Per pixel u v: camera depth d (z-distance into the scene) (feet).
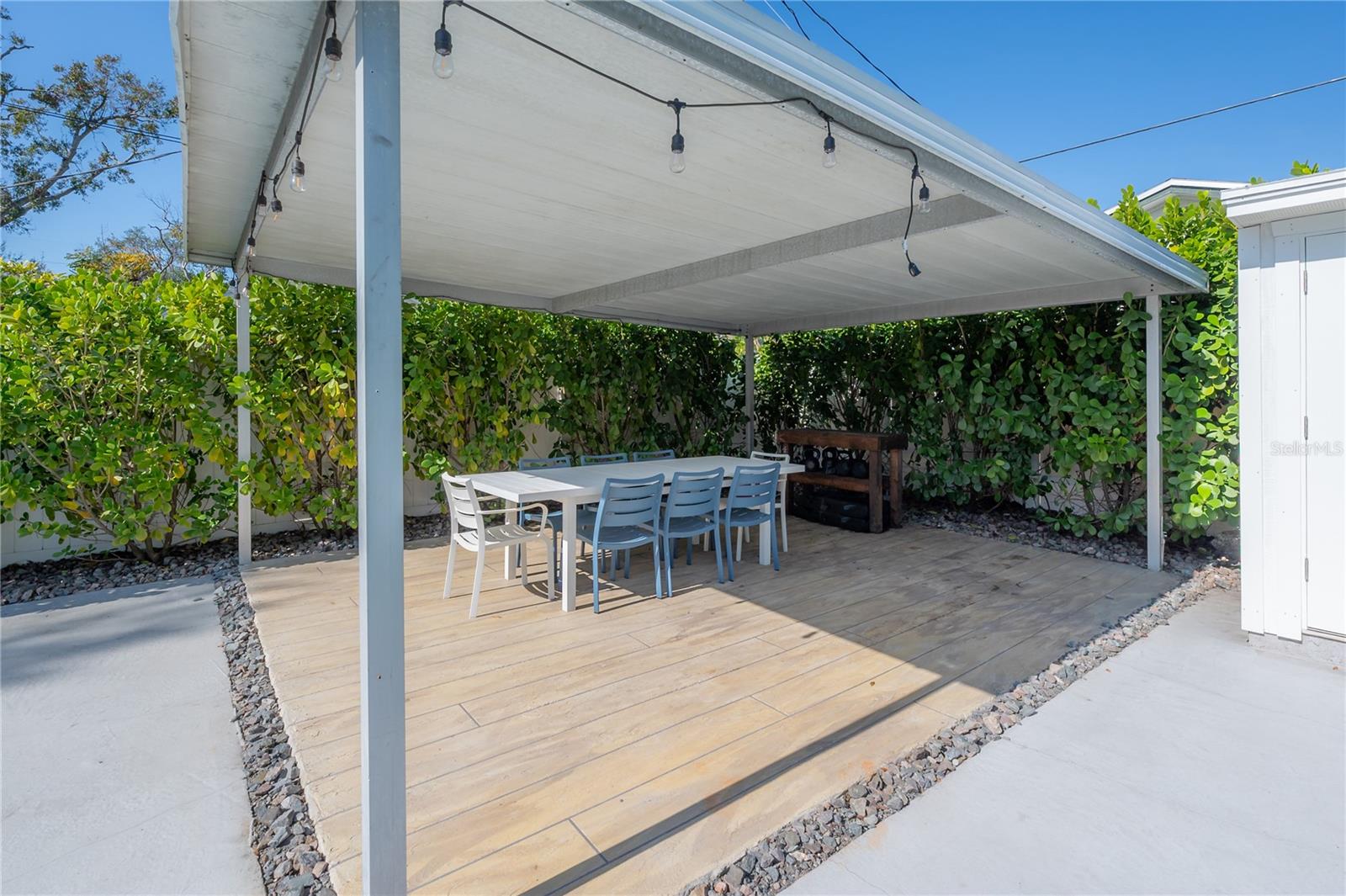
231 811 6.29
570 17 4.91
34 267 14.26
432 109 6.56
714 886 5.28
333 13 4.96
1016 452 18.29
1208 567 14.51
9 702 8.45
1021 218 8.54
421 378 17.13
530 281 15.99
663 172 8.29
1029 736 7.55
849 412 22.72
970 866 5.49
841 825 6.01
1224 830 5.94
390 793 4.58
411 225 10.89
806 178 8.57
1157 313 13.80
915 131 6.42
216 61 5.91
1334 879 5.32
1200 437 14.16
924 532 18.75
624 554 15.15
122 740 7.56
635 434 22.11
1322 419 9.53
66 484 13.38
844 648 10.12
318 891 5.24
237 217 10.62
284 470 16.39
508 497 11.58
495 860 5.53
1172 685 8.86
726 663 9.55
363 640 4.45
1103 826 5.99
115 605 12.21
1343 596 9.40
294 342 15.67
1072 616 11.56
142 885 5.32
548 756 7.13
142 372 13.97
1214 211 14.32
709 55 5.05
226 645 10.34
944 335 19.51
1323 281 9.54
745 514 14.76
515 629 10.91
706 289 15.05
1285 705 8.29
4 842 5.80
